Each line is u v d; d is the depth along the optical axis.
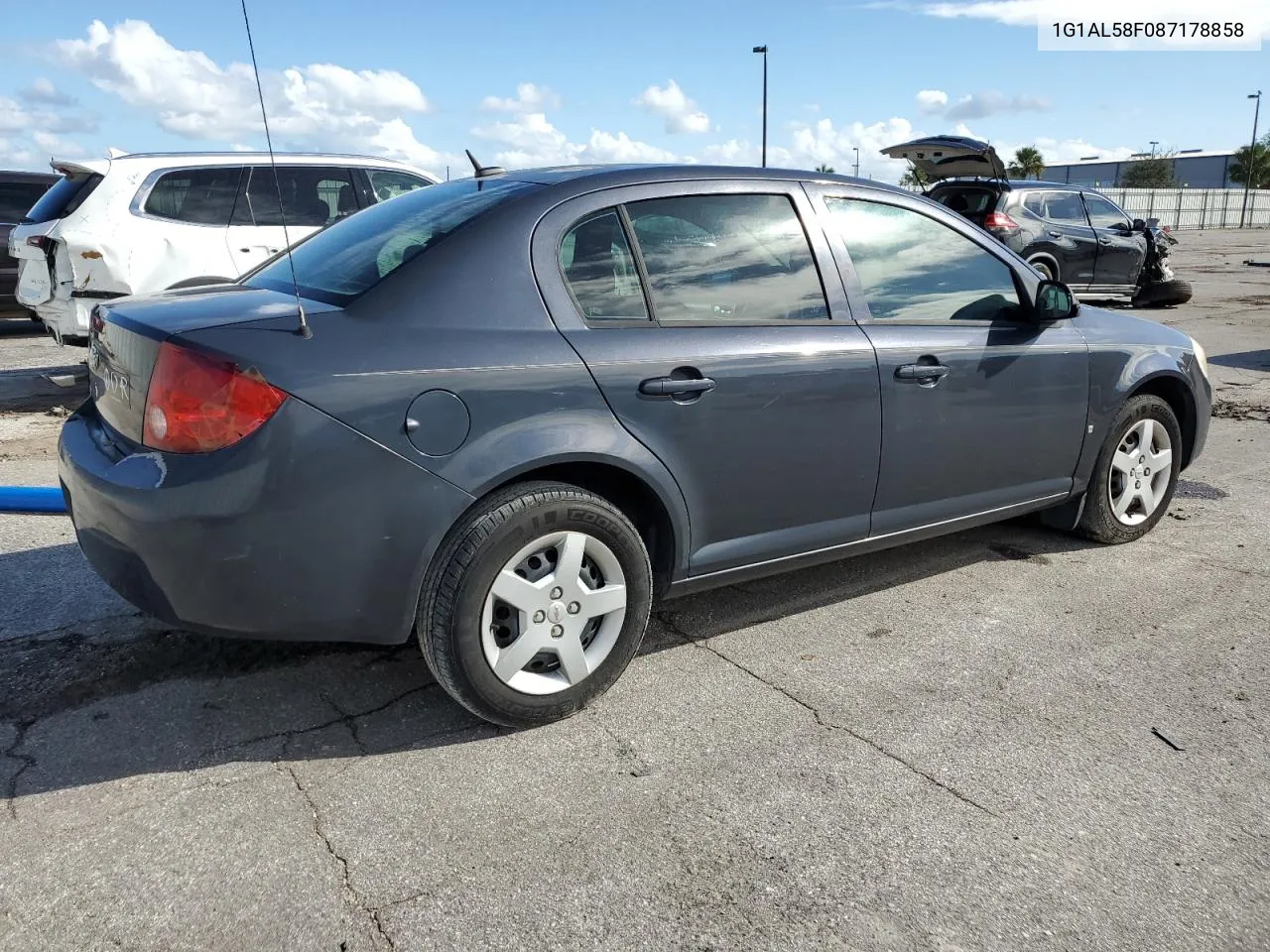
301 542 2.49
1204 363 4.68
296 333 2.53
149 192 7.28
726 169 3.31
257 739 2.84
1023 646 3.50
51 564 4.14
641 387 2.88
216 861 2.31
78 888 2.21
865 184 3.61
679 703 3.08
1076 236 13.12
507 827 2.45
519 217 2.87
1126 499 4.45
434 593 2.65
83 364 9.22
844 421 3.33
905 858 2.35
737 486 3.15
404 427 2.55
